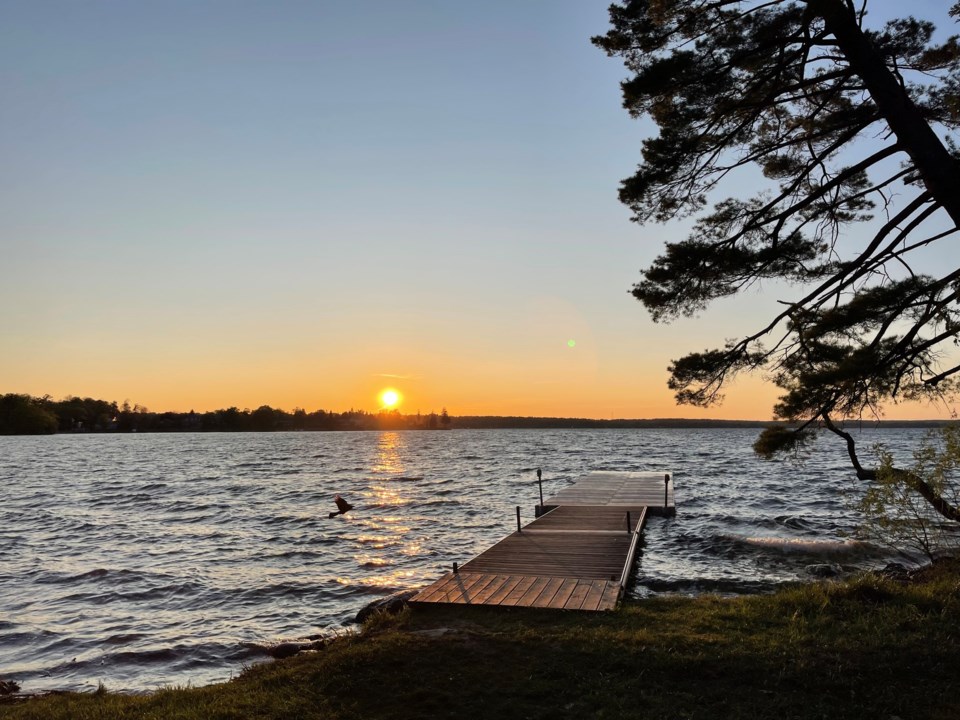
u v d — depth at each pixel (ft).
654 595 44.65
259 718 21.43
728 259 35.47
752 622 29.58
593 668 24.59
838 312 32.37
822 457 190.39
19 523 88.22
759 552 57.98
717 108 35.99
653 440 440.04
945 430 34.37
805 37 33.40
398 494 116.37
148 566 61.00
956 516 33.99
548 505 75.97
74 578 57.06
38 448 340.59
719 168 37.78
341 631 40.98
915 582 39.24
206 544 71.36
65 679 35.60
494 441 460.14
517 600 34.27
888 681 22.58
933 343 31.40
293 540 72.69
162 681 34.88
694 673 23.91
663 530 67.87
